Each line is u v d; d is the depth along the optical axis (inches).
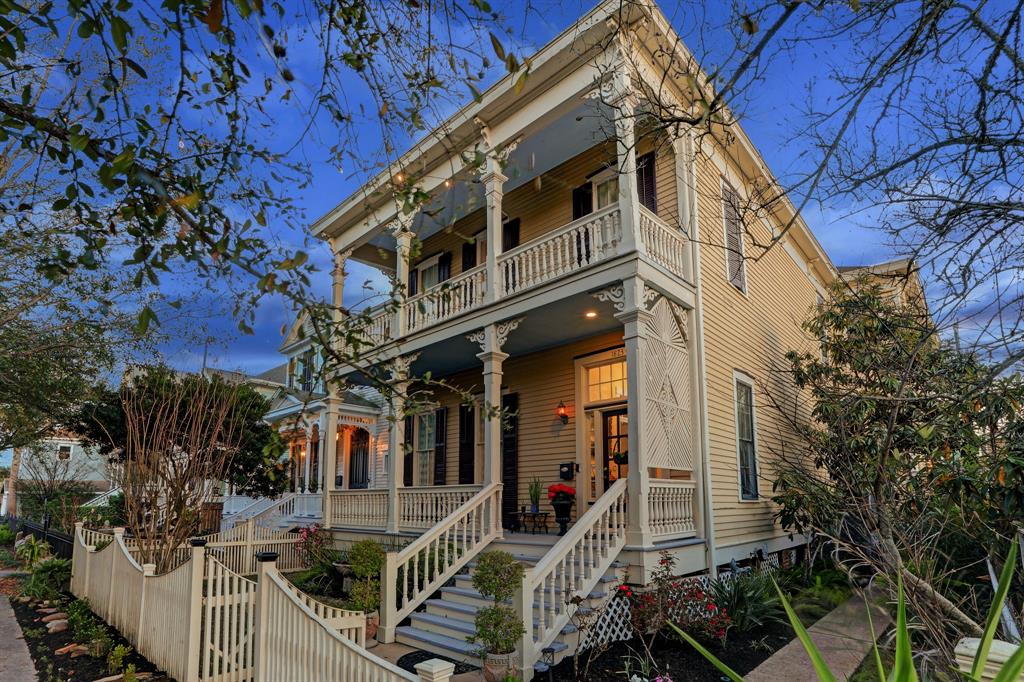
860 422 214.2
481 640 241.4
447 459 538.0
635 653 263.0
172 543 363.6
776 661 245.1
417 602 309.4
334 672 153.5
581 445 427.2
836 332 427.5
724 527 364.5
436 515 409.7
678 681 229.5
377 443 728.3
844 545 169.8
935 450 197.0
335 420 535.8
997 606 90.7
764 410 445.1
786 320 541.3
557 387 453.7
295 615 176.4
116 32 102.0
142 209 109.3
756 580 319.3
